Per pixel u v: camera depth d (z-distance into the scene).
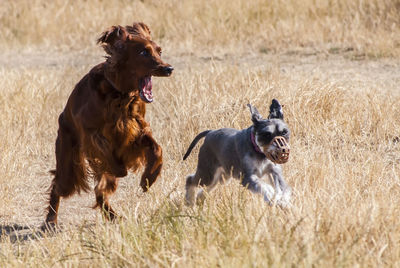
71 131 10.69
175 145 14.15
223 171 10.52
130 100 9.91
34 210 11.88
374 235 7.62
